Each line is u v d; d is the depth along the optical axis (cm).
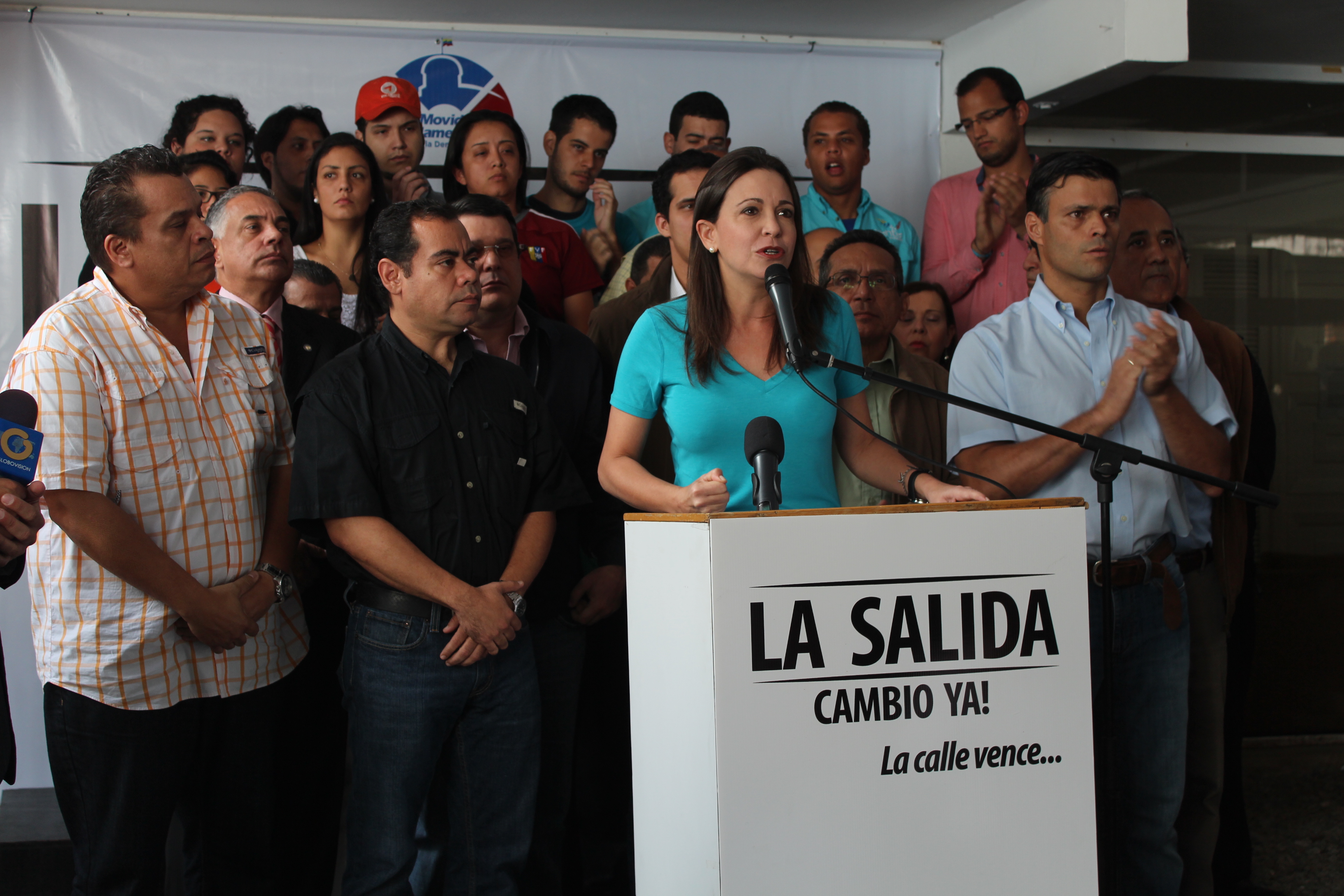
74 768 172
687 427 186
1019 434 211
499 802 189
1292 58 364
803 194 356
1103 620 175
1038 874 129
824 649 122
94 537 163
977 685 128
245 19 315
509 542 194
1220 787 233
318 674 231
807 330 186
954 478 220
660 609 137
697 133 339
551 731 223
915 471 189
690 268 188
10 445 147
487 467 192
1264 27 330
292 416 209
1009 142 338
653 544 139
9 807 262
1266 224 379
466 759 189
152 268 176
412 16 323
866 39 359
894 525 125
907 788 125
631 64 342
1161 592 202
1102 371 212
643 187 344
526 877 221
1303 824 299
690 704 127
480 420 194
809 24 345
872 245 271
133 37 309
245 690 185
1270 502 164
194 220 179
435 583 177
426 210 191
